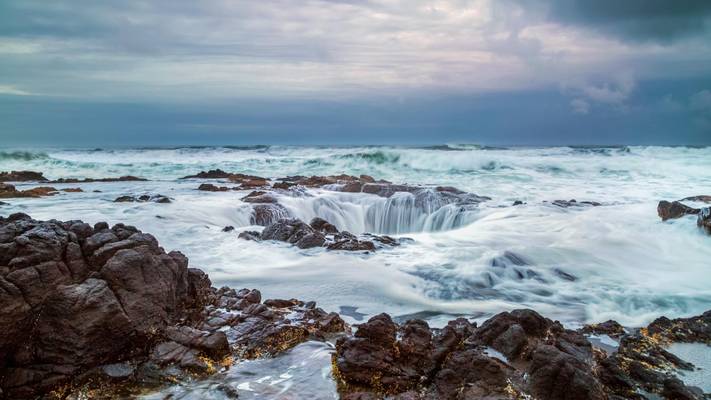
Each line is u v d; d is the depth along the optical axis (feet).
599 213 61.87
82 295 20.33
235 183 103.40
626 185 100.12
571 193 88.69
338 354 21.95
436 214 66.69
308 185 91.15
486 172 124.16
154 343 22.16
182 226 53.57
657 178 112.27
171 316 24.20
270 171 139.13
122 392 19.65
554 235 51.62
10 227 22.13
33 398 18.92
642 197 82.99
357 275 37.88
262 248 45.42
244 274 38.11
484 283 36.78
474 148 248.93
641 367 21.13
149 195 72.95
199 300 27.09
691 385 20.84
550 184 102.58
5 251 20.53
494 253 43.62
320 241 46.52
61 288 20.42
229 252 44.21
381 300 33.06
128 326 21.13
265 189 82.48
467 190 93.66
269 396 19.51
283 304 29.37
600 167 125.70
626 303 32.71
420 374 20.59
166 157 209.77
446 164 133.08
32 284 20.06
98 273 21.95
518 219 59.72
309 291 34.55
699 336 25.76
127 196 71.51
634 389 20.02
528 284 36.83
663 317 27.66
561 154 180.45
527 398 18.51
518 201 71.87
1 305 18.95
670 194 86.48
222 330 24.44
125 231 25.64
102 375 20.16
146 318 22.02
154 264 23.41
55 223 24.09
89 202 69.31
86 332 20.04
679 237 48.78
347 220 69.31
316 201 70.54
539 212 63.26
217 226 54.75
